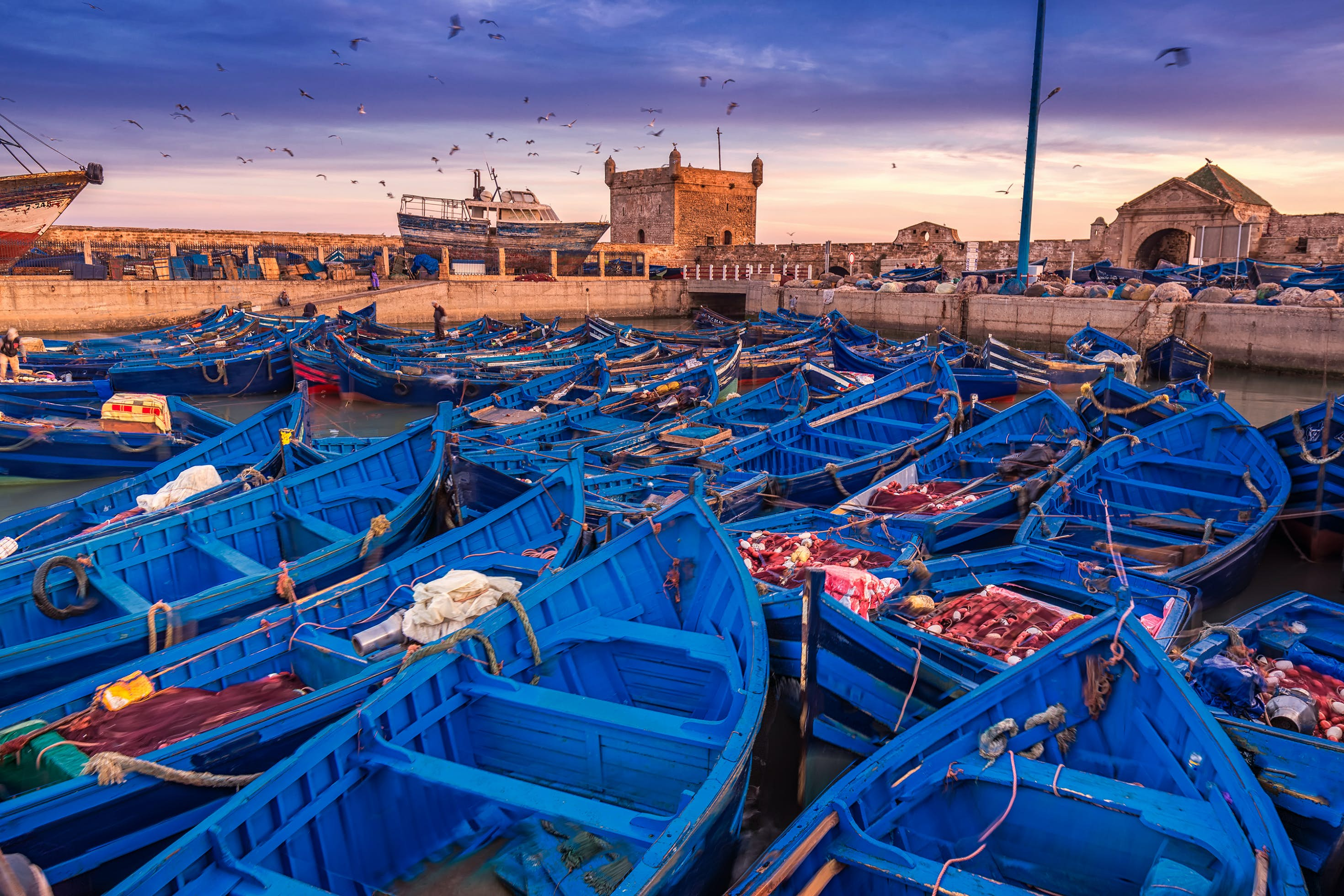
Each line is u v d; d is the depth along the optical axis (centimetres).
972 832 511
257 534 970
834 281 4669
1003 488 1117
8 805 435
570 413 1617
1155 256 4647
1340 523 1068
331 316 4038
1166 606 758
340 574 875
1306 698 613
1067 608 796
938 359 1788
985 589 792
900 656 587
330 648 673
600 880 488
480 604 662
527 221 5234
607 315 5078
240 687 623
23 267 3678
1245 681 610
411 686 557
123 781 462
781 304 4641
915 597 743
